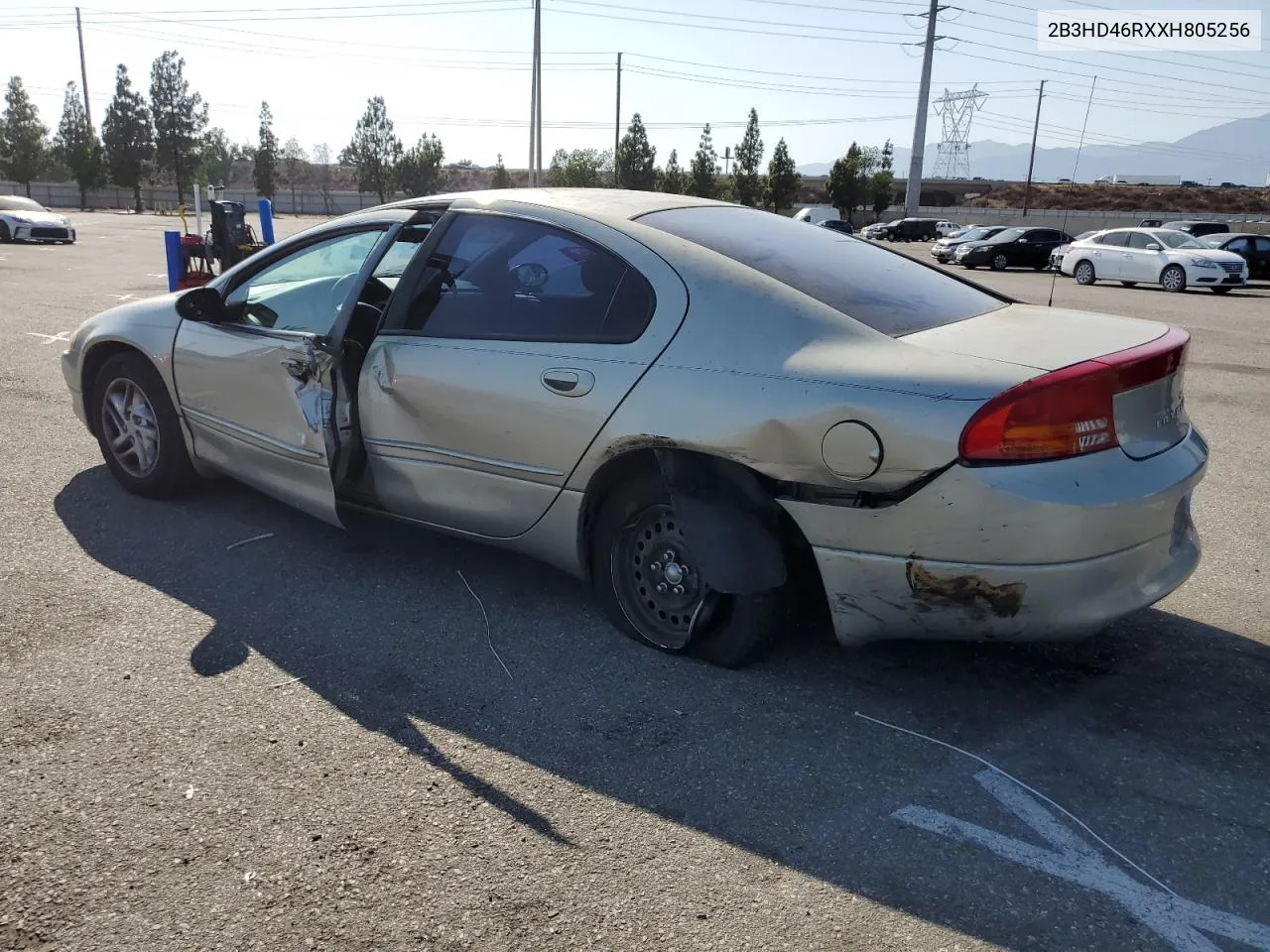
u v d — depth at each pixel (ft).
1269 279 86.38
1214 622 12.83
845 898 7.59
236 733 9.60
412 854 7.95
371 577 13.44
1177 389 10.40
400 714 10.05
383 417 12.76
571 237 11.79
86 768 8.93
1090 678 11.16
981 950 7.10
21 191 246.27
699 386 10.31
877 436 9.32
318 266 14.19
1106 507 9.09
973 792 8.98
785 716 10.20
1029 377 9.09
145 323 15.52
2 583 12.82
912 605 9.74
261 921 7.18
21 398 22.95
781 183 229.45
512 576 13.64
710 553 10.36
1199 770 9.41
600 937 7.11
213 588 12.92
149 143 245.45
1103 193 310.04
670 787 8.95
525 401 11.41
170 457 15.56
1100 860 8.10
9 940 6.92
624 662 11.27
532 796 8.76
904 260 12.94
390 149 259.19
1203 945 7.21
